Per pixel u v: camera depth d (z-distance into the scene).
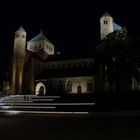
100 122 18.55
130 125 16.16
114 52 43.91
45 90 63.06
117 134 12.09
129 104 33.38
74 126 15.93
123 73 44.09
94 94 43.53
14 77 68.69
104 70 48.41
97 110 30.52
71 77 61.12
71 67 68.69
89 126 15.84
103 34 72.81
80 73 62.09
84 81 59.34
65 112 29.78
